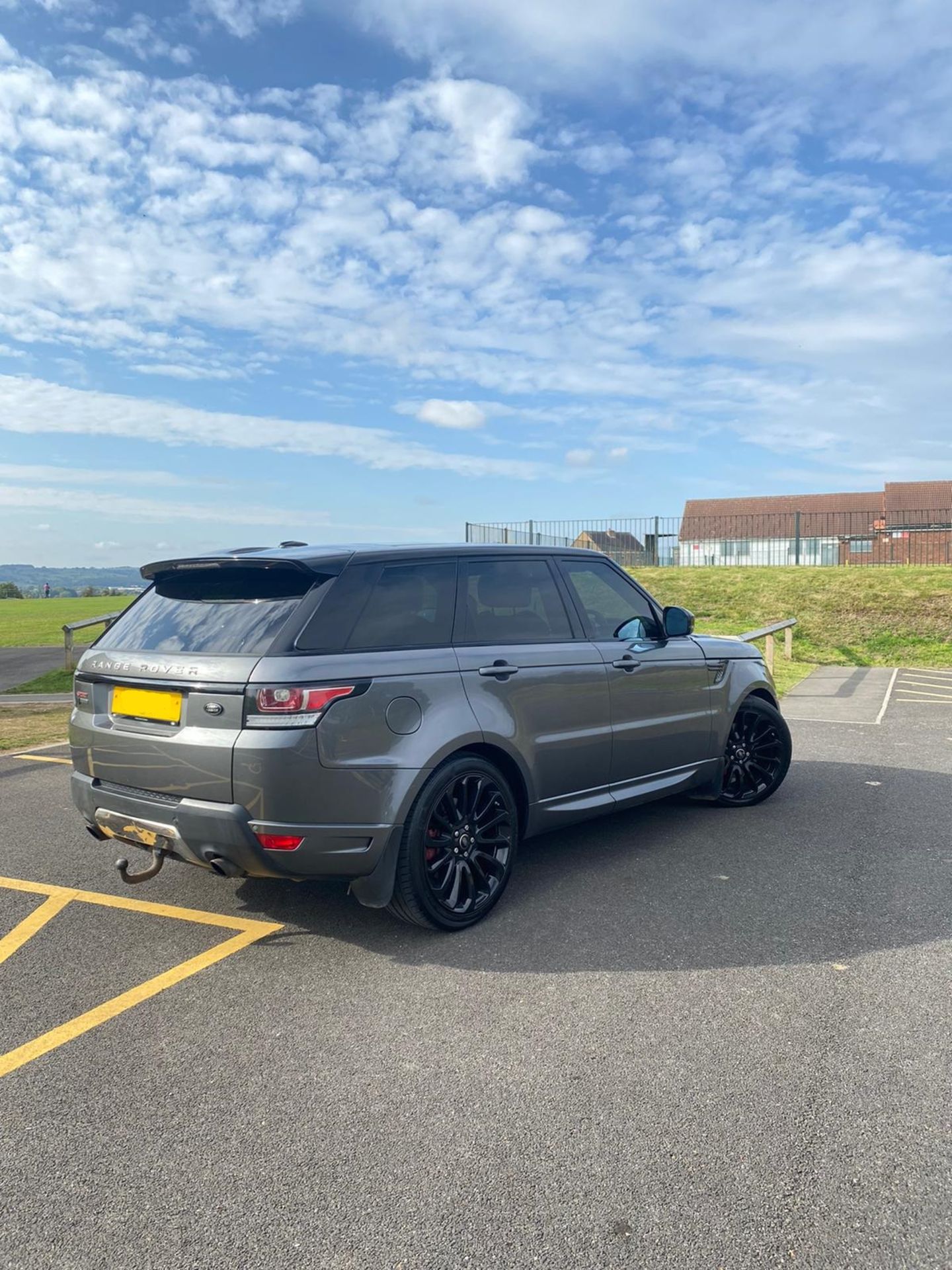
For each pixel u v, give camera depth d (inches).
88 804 166.4
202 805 145.6
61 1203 91.9
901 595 782.5
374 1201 91.0
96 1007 136.2
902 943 152.9
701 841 215.2
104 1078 116.0
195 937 163.0
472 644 172.1
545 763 181.0
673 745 216.4
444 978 143.1
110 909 177.8
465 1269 81.7
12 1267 83.0
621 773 201.6
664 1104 106.8
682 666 219.0
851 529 1285.7
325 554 159.3
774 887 181.6
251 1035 126.6
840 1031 123.6
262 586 159.0
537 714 179.2
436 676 161.0
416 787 152.5
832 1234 85.0
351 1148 100.0
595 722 193.0
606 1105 107.0
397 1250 84.3
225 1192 93.0
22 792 278.8
